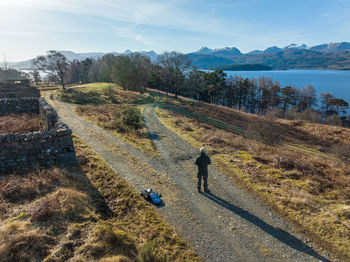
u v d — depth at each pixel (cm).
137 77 5962
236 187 849
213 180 905
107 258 422
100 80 8594
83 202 615
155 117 2597
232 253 512
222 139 1569
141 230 557
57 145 853
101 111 2392
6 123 1311
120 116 1958
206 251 513
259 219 649
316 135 3225
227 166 1056
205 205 713
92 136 1406
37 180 672
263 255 510
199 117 3591
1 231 450
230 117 4172
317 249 531
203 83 7900
